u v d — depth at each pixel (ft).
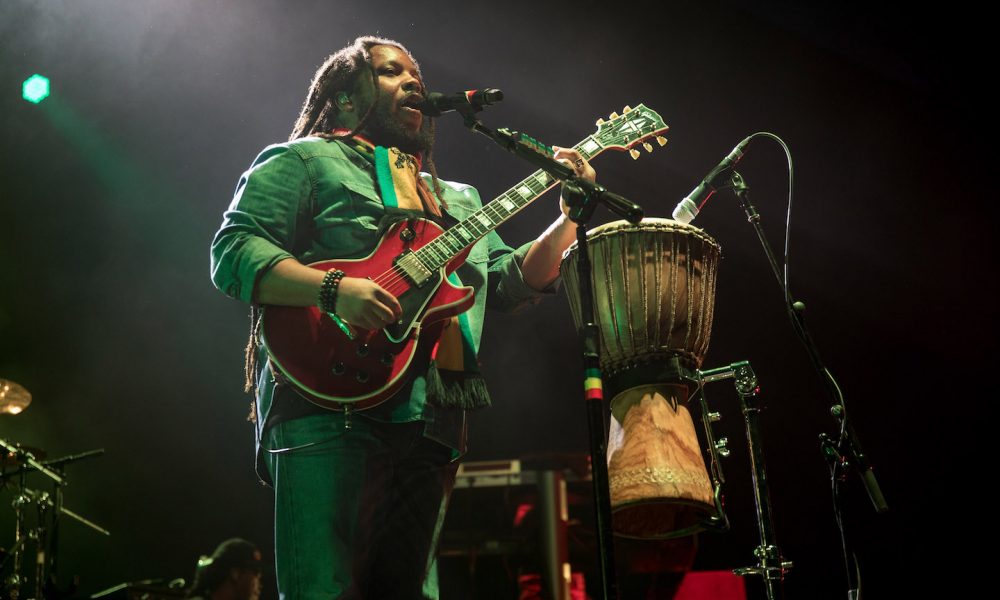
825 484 22.08
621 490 7.70
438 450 8.27
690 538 17.39
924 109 20.90
